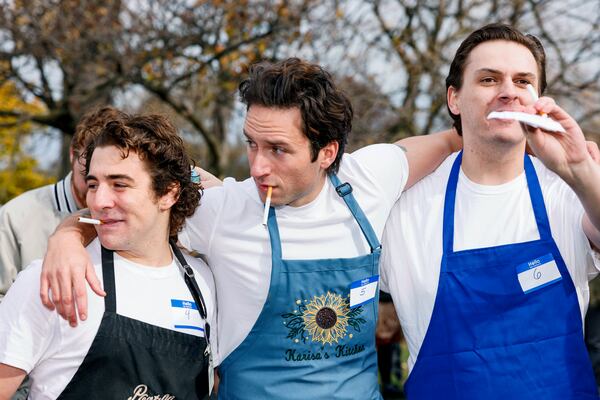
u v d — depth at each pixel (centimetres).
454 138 402
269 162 330
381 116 1273
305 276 350
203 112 1443
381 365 855
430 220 372
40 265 317
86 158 332
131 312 317
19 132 1280
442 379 359
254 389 351
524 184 367
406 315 374
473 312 356
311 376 350
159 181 321
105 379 308
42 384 311
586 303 372
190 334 333
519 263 356
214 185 394
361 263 358
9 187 1545
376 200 364
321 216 356
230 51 1145
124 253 328
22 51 1134
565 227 358
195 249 362
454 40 1202
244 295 352
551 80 1191
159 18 1145
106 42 1127
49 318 302
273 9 1138
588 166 308
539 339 353
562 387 350
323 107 330
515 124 339
